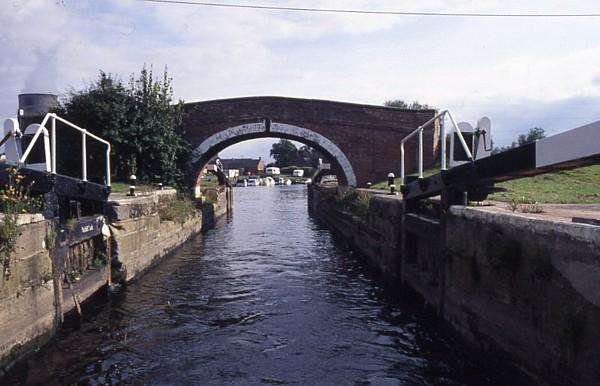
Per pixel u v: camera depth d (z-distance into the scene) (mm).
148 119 22172
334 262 16141
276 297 11500
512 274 6234
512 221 6262
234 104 25688
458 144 9398
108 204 11828
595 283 4656
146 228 14320
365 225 15992
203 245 20312
